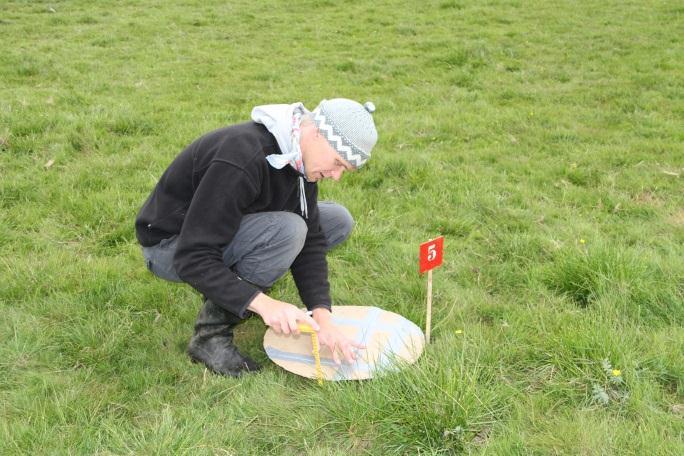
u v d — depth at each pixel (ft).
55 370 9.05
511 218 13.92
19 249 12.30
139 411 8.34
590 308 10.18
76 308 10.41
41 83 23.68
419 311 10.36
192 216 7.86
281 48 31.04
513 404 8.18
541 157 17.87
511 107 22.63
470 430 7.68
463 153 17.89
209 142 8.11
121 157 16.66
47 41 30.32
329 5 40.50
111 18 35.60
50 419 8.02
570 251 11.69
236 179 7.75
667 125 20.31
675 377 8.60
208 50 30.37
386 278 11.34
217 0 40.98
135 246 12.62
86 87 23.32
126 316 10.32
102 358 9.35
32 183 14.85
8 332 9.80
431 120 20.51
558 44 31.42
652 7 38.99
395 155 17.06
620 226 13.50
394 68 27.58
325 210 10.24
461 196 14.79
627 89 24.32
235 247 8.69
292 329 7.84
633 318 9.87
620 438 7.52
